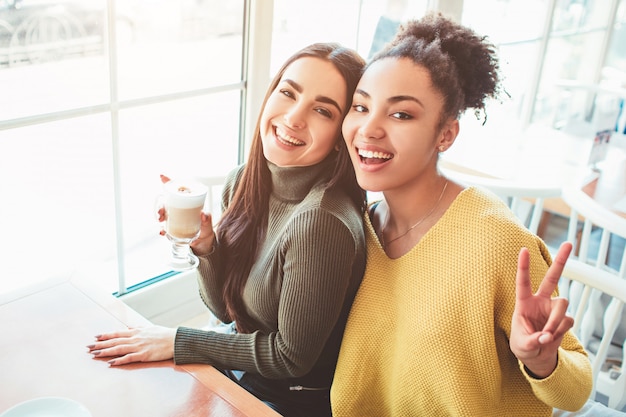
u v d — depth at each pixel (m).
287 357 1.19
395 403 1.16
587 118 2.64
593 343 1.90
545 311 0.89
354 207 1.23
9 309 1.21
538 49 2.50
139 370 1.09
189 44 1.71
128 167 1.70
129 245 1.79
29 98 1.44
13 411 0.95
